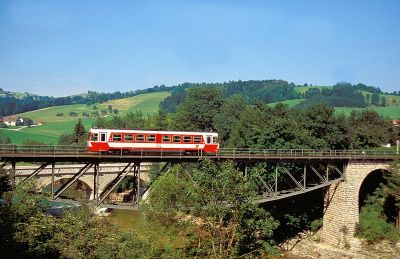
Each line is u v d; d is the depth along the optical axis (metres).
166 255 36.28
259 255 42.28
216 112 110.62
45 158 38.41
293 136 63.66
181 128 110.00
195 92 112.56
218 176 38.25
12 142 164.00
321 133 77.88
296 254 56.84
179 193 43.34
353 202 58.09
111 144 47.72
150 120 128.50
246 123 72.44
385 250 54.62
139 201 42.50
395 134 101.19
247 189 38.75
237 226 38.53
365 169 59.50
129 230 35.88
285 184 64.19
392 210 62.16
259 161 52.12
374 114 103.25
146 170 80.75
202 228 40.09
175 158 45.84
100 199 41.38
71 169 69.50
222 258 37.34
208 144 53.88
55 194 38.12
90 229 30.83
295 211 62.62
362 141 87.88
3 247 26.98
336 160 58.00
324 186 57.34
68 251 28.19
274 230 61.62
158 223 41.47
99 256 29.42
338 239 57.53
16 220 30.12
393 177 58.31
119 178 43.66
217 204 37.72
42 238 28.97
